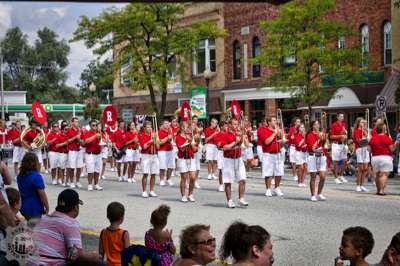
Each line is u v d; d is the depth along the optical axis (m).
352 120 31.98
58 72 85.56
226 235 4.42
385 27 30.72
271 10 35.91
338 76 29.30
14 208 7.39
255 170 27.81
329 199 16.28
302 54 27.52
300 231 11.60
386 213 13.63
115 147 22.83
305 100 28.81
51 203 16.39
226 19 39.62
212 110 41.22
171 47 33.53
